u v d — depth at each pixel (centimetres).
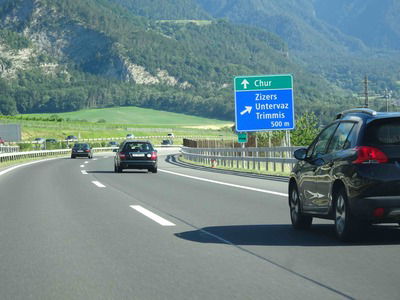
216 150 4072
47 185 2370
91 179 2741
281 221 1284
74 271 799
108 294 680
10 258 888
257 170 3219
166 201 1714
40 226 1221
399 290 688
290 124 3525
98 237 1079
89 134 15650
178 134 18412
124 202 1694
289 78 3525
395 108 12562
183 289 700
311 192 1117
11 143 9706
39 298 664
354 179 971
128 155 3231
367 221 973
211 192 2003
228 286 713
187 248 965
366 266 819
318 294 672
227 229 1170
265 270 799
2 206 1602
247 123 3538
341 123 1093
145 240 1044
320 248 959
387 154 966
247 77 3538
